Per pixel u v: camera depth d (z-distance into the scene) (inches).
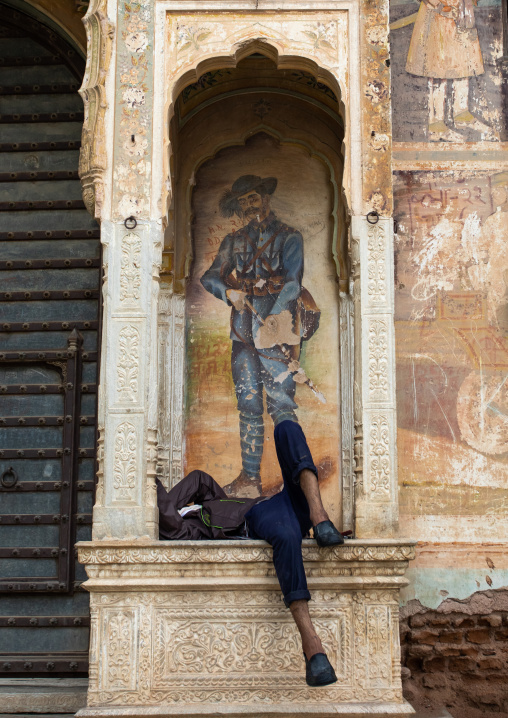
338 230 224.4
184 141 230.7
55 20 238.1
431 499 205.3
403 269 216.8
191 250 227.8
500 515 204.7
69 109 239.5
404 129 222.8
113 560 169.3
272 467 216.1
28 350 225.1
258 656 166.7
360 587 168.9
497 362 212.5
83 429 221.5
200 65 194.1
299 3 194.5
